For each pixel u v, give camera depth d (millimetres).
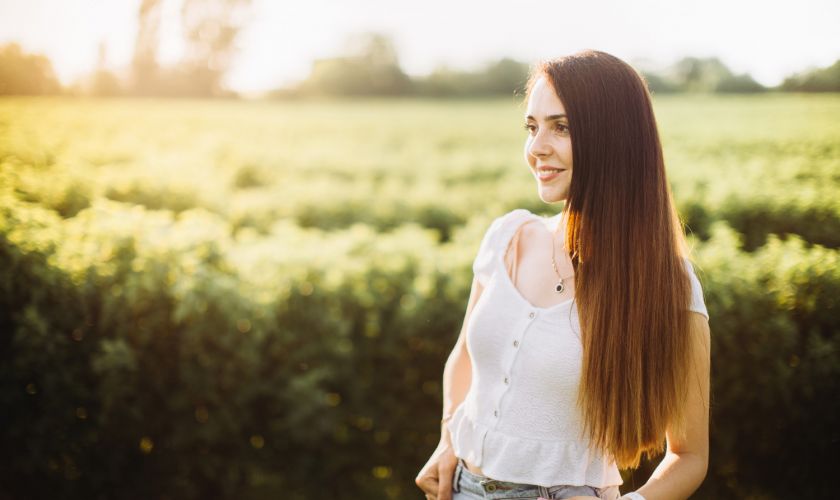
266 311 3613
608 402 1466
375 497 4027
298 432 3795
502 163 9961
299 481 4043
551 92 1526
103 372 3242
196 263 3516
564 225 1609
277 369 3793
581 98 1472
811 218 5047
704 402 1496
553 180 1561
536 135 1568
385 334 3967
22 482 3326
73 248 3328
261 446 3969
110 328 3291
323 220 6855
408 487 4121
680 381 1468
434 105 41531
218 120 18578
